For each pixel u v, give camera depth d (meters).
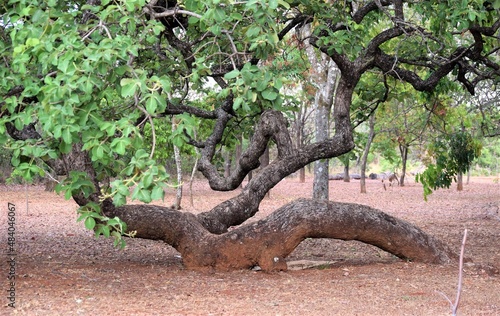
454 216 24.83
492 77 12.14
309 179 66.50
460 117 17.72
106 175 8.85
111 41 6.61
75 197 9.07
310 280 9.34
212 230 10.39
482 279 9.55
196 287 8.74
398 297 8.20
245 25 8.54
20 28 7.14
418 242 10.66
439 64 11.37
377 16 12.84
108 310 7.21
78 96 6.66
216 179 10.58
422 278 9.50
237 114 11.23
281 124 10.23
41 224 19.34
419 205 31.55
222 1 6.85
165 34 9.87
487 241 15.79
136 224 9.80
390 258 11.93
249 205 10.47
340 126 10.59
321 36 10.42
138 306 7.46
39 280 9.02
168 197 33.59
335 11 10.55
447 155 17.27
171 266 10.66
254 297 8.12
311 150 10.43
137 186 6.43
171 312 7.18
